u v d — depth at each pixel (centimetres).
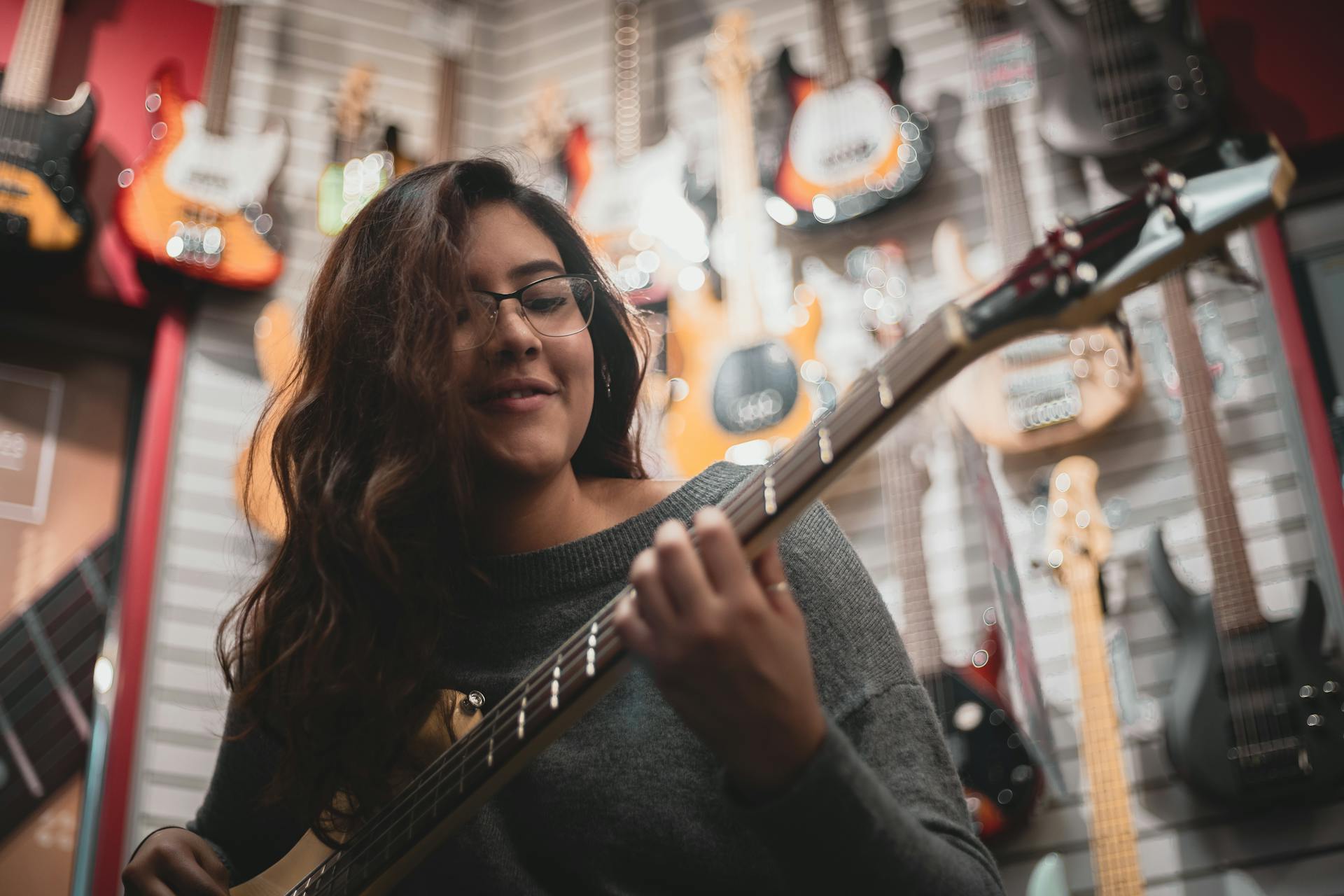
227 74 454
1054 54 424
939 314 105
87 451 407
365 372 156
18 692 372
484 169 164
